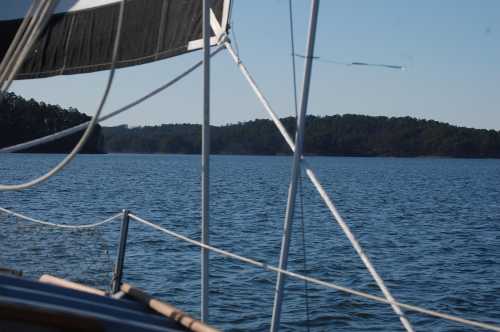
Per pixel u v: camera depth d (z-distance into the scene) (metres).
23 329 4.31
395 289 20.16
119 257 7.27
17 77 9.12
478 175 127.50
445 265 24.72
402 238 32.88
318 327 15.72
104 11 8.50
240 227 35.66
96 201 49.47
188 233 34.12
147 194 59.41
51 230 8.41
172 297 18.08
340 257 25.59
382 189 77.88
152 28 8.07
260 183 84.44
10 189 5.66
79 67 8.70
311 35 5.83
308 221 39.66
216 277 20.33
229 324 15.64
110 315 5.24
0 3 8.78
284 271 5.66
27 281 5.58
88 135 5.04
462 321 4.89
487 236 34.38
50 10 5.15
